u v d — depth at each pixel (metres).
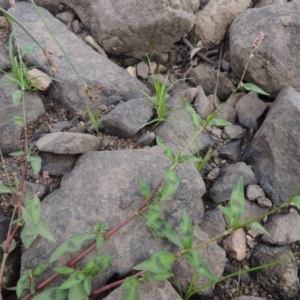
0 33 0.73
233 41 0.68
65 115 0.65
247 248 0.56
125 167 0.56
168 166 0.56
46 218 0.52
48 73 0.66
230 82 0.71
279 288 0.53
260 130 0.62
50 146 0.57
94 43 0.74
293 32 0.65
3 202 0.55
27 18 0.74
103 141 0.62
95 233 0.49
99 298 0.48
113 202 0.53
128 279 0.45
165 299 0.46
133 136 0.63
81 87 0.66
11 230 0.53
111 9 0.71
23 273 0.48
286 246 0.56
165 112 0.63
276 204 0.58
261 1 0.78
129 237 0.51
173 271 0.50
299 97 0.62
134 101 0.64
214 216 0.56
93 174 0.56
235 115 0.68
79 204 0.53
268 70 0.66
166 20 0.69
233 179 0.59
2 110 0.62
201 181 0.55
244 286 0.54
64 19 0.78
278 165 0.59
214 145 0.64
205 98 0.68
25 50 0.58
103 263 0.46
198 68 0.74
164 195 0.47
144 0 0.69
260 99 0.68
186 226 0.46
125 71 0.70
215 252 0.52
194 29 0.76
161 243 0.51
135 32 0.71
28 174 0.58
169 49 0.74
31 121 0.63
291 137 0.59
